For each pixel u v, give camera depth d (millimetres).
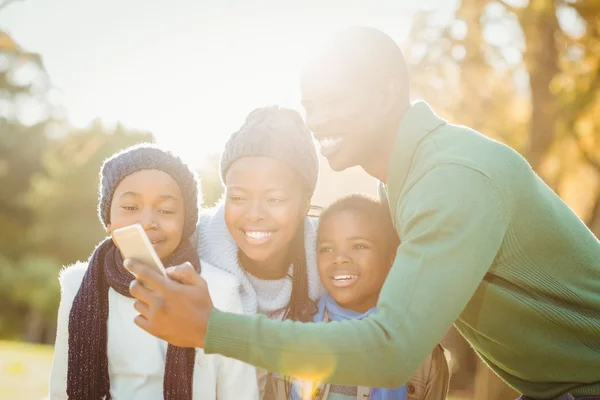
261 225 2531
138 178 2516
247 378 2607
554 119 9164
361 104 2084
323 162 3688
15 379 9875
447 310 1582
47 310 33250
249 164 2539
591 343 1915
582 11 9133
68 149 34469
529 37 9164
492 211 1674
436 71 9523
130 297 2590
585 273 1930
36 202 34469
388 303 1578
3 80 32000
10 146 35125
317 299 2809
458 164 1717
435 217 1645
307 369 1537
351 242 2709
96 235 34531
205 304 1561
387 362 1543
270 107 2670
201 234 2799
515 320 1917
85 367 2531
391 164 1999
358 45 2092
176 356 2504
